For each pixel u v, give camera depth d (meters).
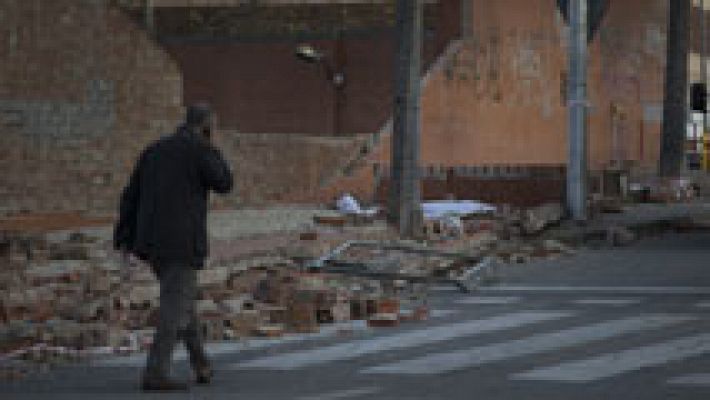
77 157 43.06
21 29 41.31
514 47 61.47
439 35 58.75
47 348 17.86
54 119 42.31
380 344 18.09
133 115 45.00
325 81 65.56
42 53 41.97
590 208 42.81
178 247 14.48
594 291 24.09
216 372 15.91
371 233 34.47
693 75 87.00
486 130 58.91
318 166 52.47
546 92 64.69
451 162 56.09
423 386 14.62
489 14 59.53
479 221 38.91
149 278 25.19
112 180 44.25
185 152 14.65
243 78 67.00
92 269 26.19
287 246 30.97
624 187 51.44
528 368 15.74
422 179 46.75
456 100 56.53
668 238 36.34
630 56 71.94
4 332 19.02
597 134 67.75
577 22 39.84
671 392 13.98
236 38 67.38
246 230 35.06
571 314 20.89
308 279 24.05
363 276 26.11
